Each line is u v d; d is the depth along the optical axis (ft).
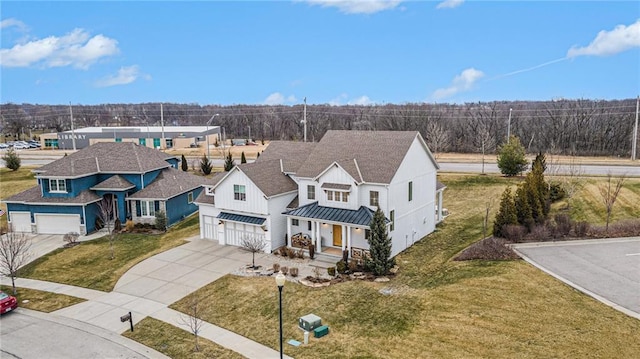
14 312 77.10
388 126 350.84
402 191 95.55
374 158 97.30
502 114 327.47
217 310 73.92
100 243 113.50
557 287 68.28
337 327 65.21
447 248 96.22
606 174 140.46
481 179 150.82
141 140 302.86
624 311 59.93
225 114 502.79
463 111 365.20
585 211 106.42
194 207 143.43
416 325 62.44
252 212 101.09
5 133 481.87
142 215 129.08
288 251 95.71
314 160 104.32
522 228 92.07
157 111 619.26
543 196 105.29
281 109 499.92
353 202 92.43
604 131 270.67
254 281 83.30
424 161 105.19
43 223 123.44
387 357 56.03
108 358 61.05
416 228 102.78
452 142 261.65
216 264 93.91
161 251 104.37
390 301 70.79
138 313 74.59
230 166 176.76
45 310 77.51
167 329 68.69
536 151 260.62
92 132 310.24
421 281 77.92
